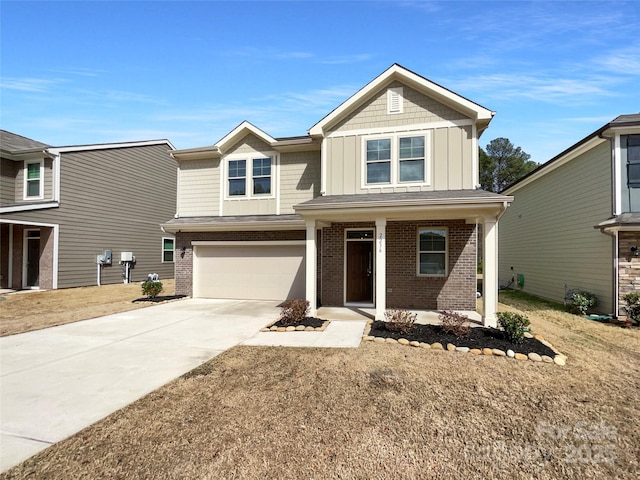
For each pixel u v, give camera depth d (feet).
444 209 26.30
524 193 55.31
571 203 40.45
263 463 10.30
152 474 9.82
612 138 32.63
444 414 13.26
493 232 26.55
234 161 44.24
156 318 31.07
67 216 50.72
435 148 33.04
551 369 18.02
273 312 33.88
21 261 51.16
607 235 32.86
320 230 36.73
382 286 28.32
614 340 24.29
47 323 28.94
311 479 9.61
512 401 14.39
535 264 51.11
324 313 32.42
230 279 43.06
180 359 19.67
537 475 9.87
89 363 19.02
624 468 10.16
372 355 20.01
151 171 66.44
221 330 26.40
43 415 13.17
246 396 14.82
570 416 13.20
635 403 14.30
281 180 42.32
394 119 34.14
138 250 63.36
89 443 11.33
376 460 10.45
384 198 29.66
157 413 13.35
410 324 24.47
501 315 23.16
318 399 14.51
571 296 36.52
